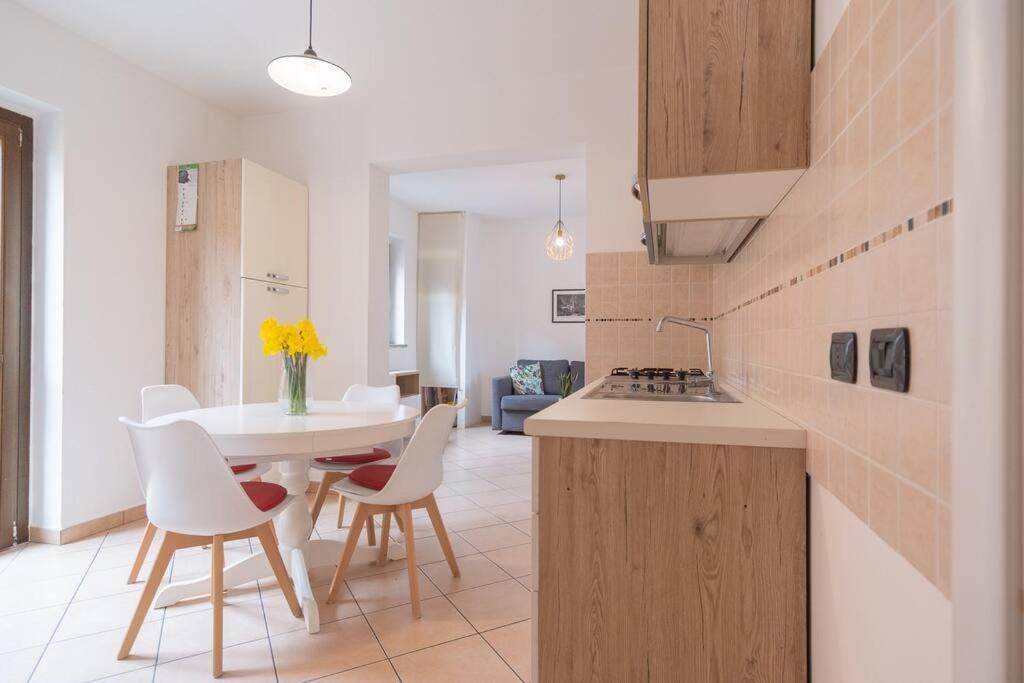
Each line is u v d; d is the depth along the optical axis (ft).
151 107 11.38
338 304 12.82
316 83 8.52
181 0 8.96
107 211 10.49
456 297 22.63
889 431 2.42
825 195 3.47
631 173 10.96
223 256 11.23
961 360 1.76
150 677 5.71
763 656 4.04
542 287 24.32
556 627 4.37
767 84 3.99
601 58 10.77
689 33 4.13
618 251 10.91
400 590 7.77
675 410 5.01
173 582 8.09
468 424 23.30
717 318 9.67
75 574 8.31
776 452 4.01
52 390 9.70
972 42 1.72
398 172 13.47
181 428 5.67
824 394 3.44
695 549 4.14
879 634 2.58
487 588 7.86
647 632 4.23
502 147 11.71
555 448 4.37
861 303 2.79
